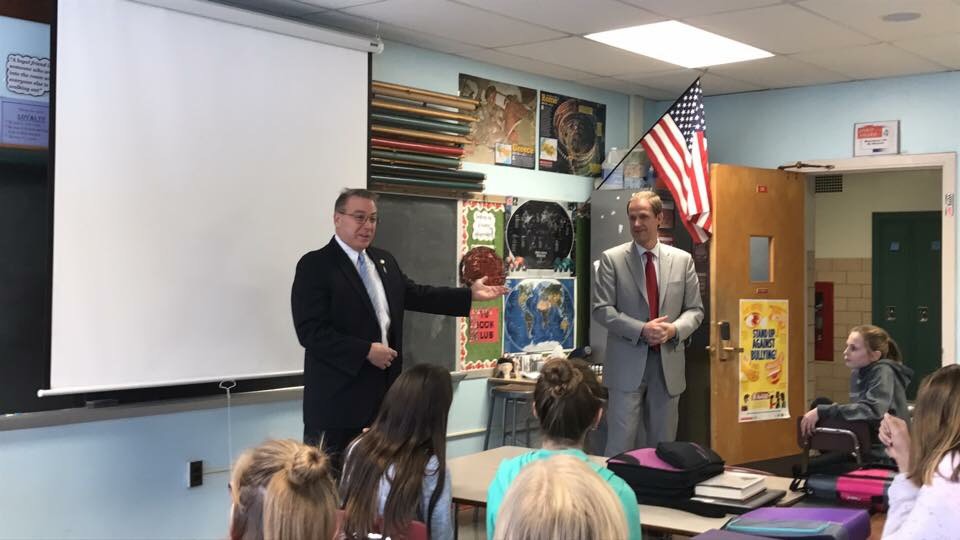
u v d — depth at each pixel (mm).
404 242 5305
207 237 4148
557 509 1129
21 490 3670
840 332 9164
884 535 2324
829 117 6430
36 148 3768
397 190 5223
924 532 2141
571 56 5602
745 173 6230
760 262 6422
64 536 3797
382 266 3941
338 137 4688
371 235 3820
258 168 4348
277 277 4422
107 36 3822
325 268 3762
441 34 5062
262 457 1648
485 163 5824
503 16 4656
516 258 6035
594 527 1125
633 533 2094
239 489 1636
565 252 6406
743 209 6211
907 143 6109
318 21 4793
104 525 3926
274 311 4410
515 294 6023
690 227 5941
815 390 9250
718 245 6062
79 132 3740
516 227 6035
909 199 8805
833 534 2145
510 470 2260
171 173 4023
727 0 4328
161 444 4121
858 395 4238
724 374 6094
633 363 4797
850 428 4094
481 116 5793
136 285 3910
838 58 5594
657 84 6504
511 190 6008
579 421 2332
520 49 5426
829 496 2885
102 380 3809
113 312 3840
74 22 3730
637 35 5066
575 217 6500
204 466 4289
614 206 6359
